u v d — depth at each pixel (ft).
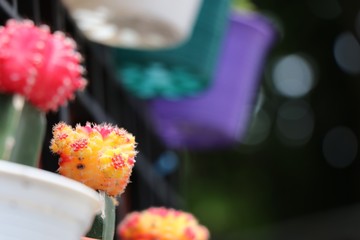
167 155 4.42
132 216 2.39
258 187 8.98
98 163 1.70
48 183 1.38
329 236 8.19
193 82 3.78
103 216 1.72
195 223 2.44
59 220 1.41
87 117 3.21
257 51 4.21
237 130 4.27
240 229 8.71
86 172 1.70
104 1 2.82
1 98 1.64
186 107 4.09
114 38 3.07
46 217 1.39
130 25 2.96
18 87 1.64
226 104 4.14
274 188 9.09
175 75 3.74
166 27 2.93
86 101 3.13
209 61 3.62
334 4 9.16
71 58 1.70
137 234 2.35
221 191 8.77
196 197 8.66
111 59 3.57
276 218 8.96
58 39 1.70
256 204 8.89
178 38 3.04
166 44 3.12
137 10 2.85
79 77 1.75
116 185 1.73
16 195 1.36
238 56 4.12
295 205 9.12
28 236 1.38
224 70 4.10
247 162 9.01
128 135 1.74
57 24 2.87
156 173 4.24
